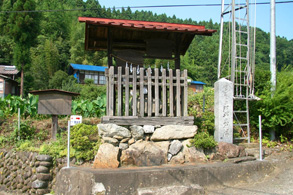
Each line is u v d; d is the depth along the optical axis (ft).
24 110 33.45
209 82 151.43
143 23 22.29
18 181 22.27
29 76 100.12
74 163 20.20
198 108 30.53
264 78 26.30
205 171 18.26
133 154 19.08
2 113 31.86
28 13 79.41
